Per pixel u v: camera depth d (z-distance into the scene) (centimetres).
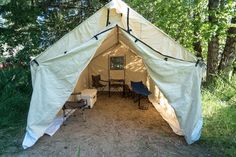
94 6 862
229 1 732
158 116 624
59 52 500
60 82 457
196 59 492
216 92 742
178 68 456
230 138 484
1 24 811
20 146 454
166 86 459
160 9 834
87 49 454
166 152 439
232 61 838
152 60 453
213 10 755
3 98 627
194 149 450
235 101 678
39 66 451
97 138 494
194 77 457
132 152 439
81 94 688
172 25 833
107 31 468
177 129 533
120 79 868
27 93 717
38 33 828
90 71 876
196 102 459
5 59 810
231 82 792
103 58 866
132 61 860
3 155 423
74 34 505
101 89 894
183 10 793
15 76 732
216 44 819
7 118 556
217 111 612
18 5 762
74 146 459
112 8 487
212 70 829
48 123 470
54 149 446
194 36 834
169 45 511
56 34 879
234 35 768
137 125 564
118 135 509
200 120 469
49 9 869
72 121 586
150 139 491
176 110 463
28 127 459
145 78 859
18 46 830
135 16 507
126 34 469
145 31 510
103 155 428
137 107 697
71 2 897
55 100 458
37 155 425
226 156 425
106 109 679
